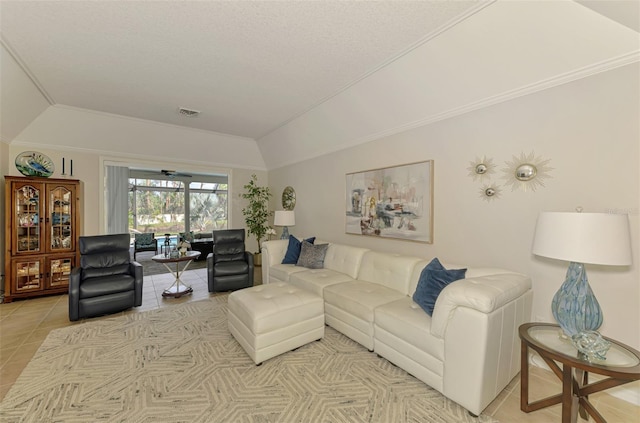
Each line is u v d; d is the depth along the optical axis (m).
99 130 4.33
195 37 2.25
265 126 4.75
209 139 5.29
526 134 2.24
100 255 3.46
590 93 1.91
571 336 1.54
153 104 3.71
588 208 1.95
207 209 9.05
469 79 2.43
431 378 1.87
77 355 2.31
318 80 3.01
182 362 2.22
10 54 2.47
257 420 1.61
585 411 1.66
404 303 2.35
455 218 2.78
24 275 3.69
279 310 2.29
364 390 1.88
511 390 1.91
